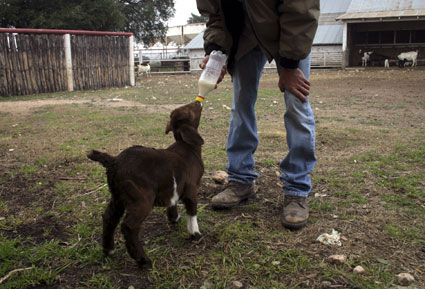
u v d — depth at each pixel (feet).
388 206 10.95
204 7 9.93
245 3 9.14
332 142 18.11
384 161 14.87
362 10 86.58
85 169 14.49
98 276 7.89
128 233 7.75
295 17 8.60
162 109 29.09
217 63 9.77
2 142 18.67
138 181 7.66
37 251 8.76
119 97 37.91
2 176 13.78
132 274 7.99
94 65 47.96
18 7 83.71
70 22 84.07
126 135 19.97
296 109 9.93
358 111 27.14
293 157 10.25
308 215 10.25
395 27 91.66
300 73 9.50
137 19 123.34
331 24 98.89
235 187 11.15
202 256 8.57
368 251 8.62
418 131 20.08
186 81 60.95
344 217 10.28
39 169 14.58
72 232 9.75
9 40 40.22
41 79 43.27
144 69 77.61
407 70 73.26
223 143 18.29
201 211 10.87
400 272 7.83
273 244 8.99
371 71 73.92
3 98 38.65
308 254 8.54
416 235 9.23
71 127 22.15
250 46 10.32
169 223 10.15
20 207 11.25
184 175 8.57
